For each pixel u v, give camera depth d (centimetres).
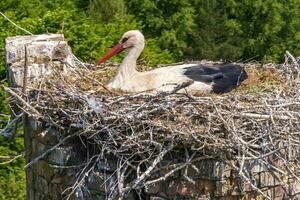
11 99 1345
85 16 3216
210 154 1165
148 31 4084
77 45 2264
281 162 1188
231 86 1330
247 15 4231
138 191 1199
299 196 1205
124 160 1194
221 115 1146
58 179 1280
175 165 1174
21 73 1344
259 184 1182
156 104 1165
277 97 1218
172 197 1188
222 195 1174
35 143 1330
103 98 1202
